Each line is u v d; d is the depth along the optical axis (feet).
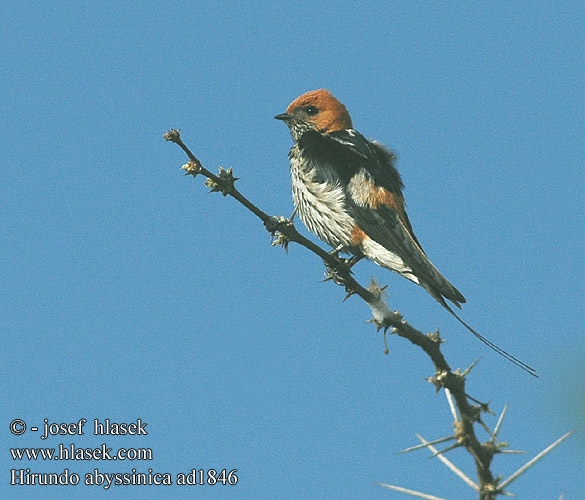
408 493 18.92
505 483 20.18
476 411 20.79
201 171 24.63
